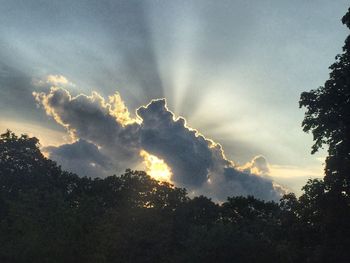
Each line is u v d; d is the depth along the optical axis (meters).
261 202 69.94
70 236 24.44
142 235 63.56
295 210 30.16
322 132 29.62
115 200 79.06
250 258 35.84
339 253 26.42
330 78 29.80
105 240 25.62
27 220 24.80
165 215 77.62
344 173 27.53
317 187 28.52
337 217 27.08
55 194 27.27
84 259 24.41
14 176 73.56
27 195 26.83
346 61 29.56
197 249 37.38
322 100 29.19
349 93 28.83
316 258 26.89
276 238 32.03
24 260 23.39
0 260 23.56
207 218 79.38
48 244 23.92
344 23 29.39
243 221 63.25
